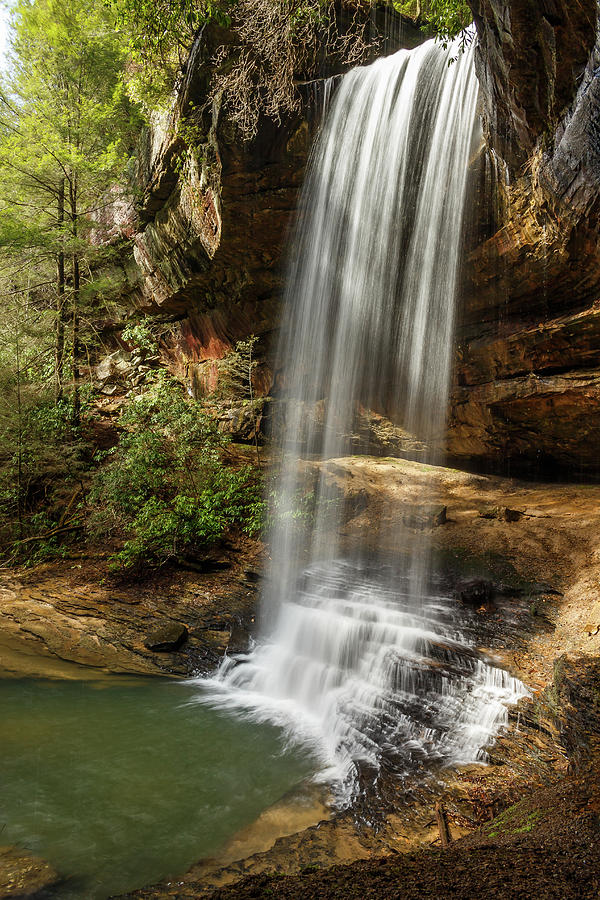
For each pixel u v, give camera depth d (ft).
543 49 18.03
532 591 22.04
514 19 17.65
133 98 40.73
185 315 52.44
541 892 6.05
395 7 41.57
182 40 33.99
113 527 35.70
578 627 19.03
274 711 19.38
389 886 6.88
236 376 47.44
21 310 47.06
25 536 39.47
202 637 24.43
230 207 36.81
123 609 27.27
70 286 47.24
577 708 13.47
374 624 20.98
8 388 41.16
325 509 33.58
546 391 30.58
